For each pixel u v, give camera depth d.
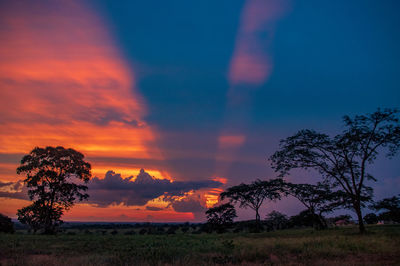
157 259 11.45
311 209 47.59
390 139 28.84
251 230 54.88
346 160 31.38
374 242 17.05
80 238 25.11
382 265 10.16
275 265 10.79
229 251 14.39
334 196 43.28
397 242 17.00
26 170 41.41
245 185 57.06
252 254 12.94
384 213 46.97
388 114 28.58
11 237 23.66
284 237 27.03
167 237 28.59
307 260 11.47
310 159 34.09
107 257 11.84
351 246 15.48
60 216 43.06
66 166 43.66
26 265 10.10
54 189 42.19
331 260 11.59
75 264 10.04
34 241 20.50
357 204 29.27
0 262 10.62
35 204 41.03
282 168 36.59
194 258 11.61
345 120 30.66
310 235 28.23
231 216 66.62
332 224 61.16
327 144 31.98
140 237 28.05
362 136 29.52
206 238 26.92
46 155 42.56
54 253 13.94
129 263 10.55
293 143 34.06
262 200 55.47
